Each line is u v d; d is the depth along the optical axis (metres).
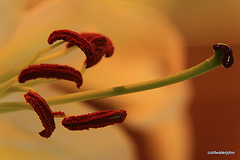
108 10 0.37
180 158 0.37
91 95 0.32
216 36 0.37
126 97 0.37
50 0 0.36
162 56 0.37
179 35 0.38
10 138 0.36
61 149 0.36
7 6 0.35
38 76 0.32
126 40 0.37
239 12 0.37
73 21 0.37
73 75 0.32
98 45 0.33
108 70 0.38
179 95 0.37
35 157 0.35
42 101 0.32
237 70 0.38
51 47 0.33
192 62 0.37
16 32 0.36
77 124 0.32
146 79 0.37
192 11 0.37
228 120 0.38
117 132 0.37
